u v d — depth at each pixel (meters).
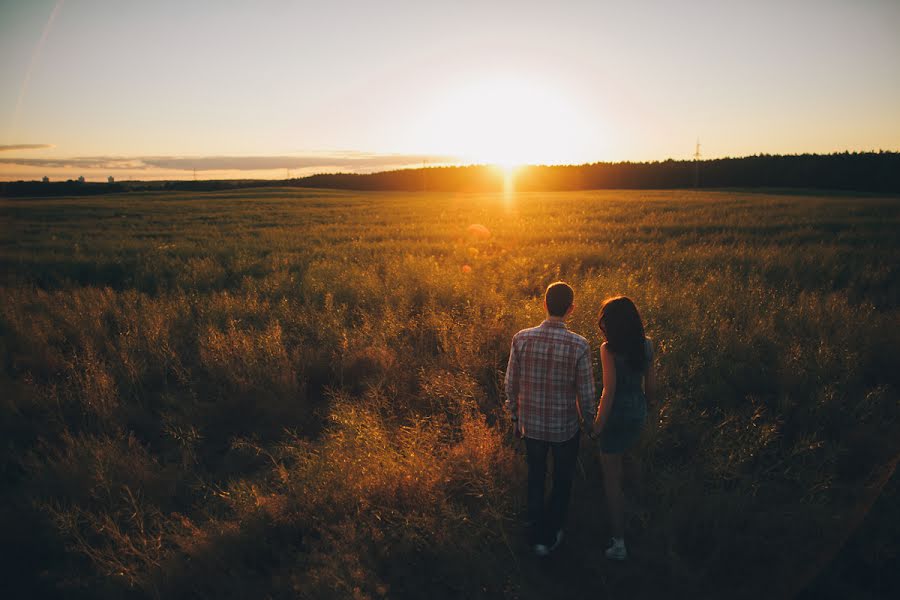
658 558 3.19
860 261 11.38
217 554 3.12
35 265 13.70
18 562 3.28
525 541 3.34
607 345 3.04
